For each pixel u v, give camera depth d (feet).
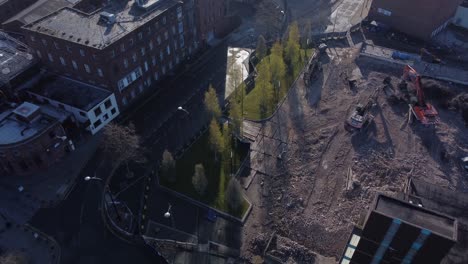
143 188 231.71
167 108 291.38
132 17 283.38
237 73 299.58
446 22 383.24
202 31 351.67
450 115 282.56
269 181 236.22
